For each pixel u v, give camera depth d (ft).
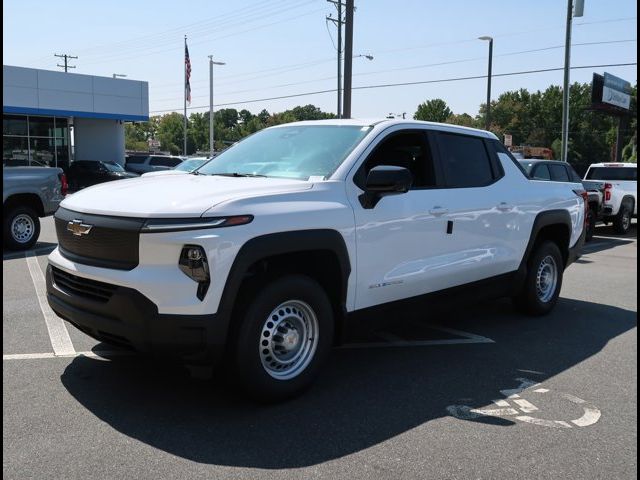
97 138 109.70
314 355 14.29
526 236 21.01
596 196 50.29
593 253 43.06
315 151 16.15
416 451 11.91
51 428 12.42
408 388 15.25
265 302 13.10
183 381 15.16
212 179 15.17
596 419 13.62
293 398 14.30
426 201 16.83
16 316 20.83
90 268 13.07
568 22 77.61
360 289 15.06
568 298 26.58
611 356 18.22
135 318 12.26
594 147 343.05
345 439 12.34
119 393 14.32
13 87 92.68
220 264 12.20
